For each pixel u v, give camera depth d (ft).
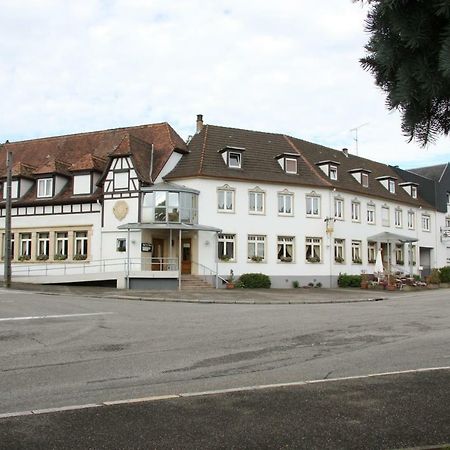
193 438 15.57
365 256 124.67
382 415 17.88
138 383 24.38
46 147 125.90
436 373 25.23
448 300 79.77
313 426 16.67
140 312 55.88
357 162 145.07
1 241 112.78
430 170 164.04
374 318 52.16
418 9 8.50
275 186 110.01
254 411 18.47
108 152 115.85
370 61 9.84
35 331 41.47
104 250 101.76
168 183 102.58
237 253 104.68
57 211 107.04
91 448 14.79
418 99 9.31
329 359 30.40
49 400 21.25
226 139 115.44
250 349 33.88
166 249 104.37
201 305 67.10
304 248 111.55
